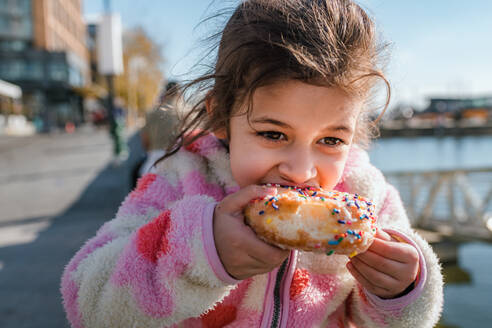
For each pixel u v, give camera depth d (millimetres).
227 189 1165
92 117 41094
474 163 25312
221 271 807
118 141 10742
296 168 833
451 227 8562
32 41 42188
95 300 904
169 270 845
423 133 49250
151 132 2494
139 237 918
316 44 813
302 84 784
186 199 941
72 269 987
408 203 9164
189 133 1196
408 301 929
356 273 940
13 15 40469
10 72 38938
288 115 803
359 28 900
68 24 51250
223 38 993
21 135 24875
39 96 40062
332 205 808
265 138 854
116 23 9766
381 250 901
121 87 27297
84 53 58375
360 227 798
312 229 774
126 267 877
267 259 782
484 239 7699
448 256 7746
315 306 1042
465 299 6121
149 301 845
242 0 997
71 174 9891
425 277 954
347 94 830
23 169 10914
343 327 1127
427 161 26375
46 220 5898
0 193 7910
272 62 797
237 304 1062
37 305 3098
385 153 30812
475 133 50188
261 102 821
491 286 6602
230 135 979
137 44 26312
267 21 866
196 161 1194
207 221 843
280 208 799
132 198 1171
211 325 1056
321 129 830
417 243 1026
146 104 30000
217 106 983
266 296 1017
